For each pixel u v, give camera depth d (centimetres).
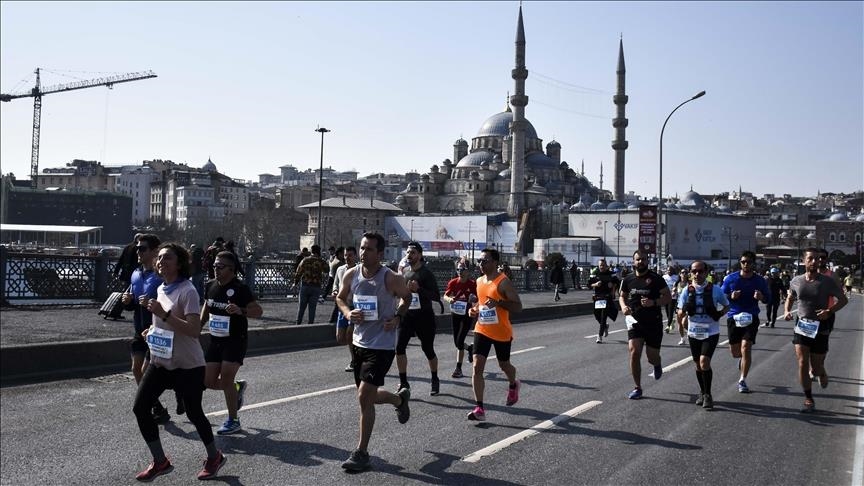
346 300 732
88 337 1351
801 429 925
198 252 1931
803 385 1048
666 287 1103
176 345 640
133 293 880
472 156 16975
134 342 888
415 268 1088
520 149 12619
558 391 1136
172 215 17638
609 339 1998
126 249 1332
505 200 15188
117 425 818
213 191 17288
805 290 1060
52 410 883
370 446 764
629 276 1120
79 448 723
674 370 1437
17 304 1838
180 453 719
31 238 14725
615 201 12519
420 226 13262
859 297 6631
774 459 773
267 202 18500
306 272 1742
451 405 1003
